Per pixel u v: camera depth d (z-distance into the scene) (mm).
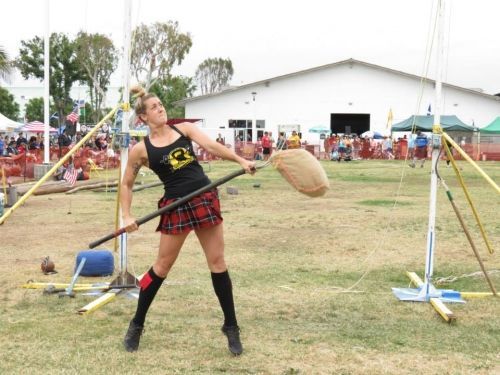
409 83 53781
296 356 4734
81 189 18297
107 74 48188
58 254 8727
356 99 54344
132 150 4797
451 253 8789
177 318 5707
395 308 6109
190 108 55344
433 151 6449
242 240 9797
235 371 4434
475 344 5055
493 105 52688
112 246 9289
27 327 5426
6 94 65688
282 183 20938
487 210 13406
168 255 4773
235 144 44562
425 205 14367
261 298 6418
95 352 4797
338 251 8930
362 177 24172
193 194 4566
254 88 54781
